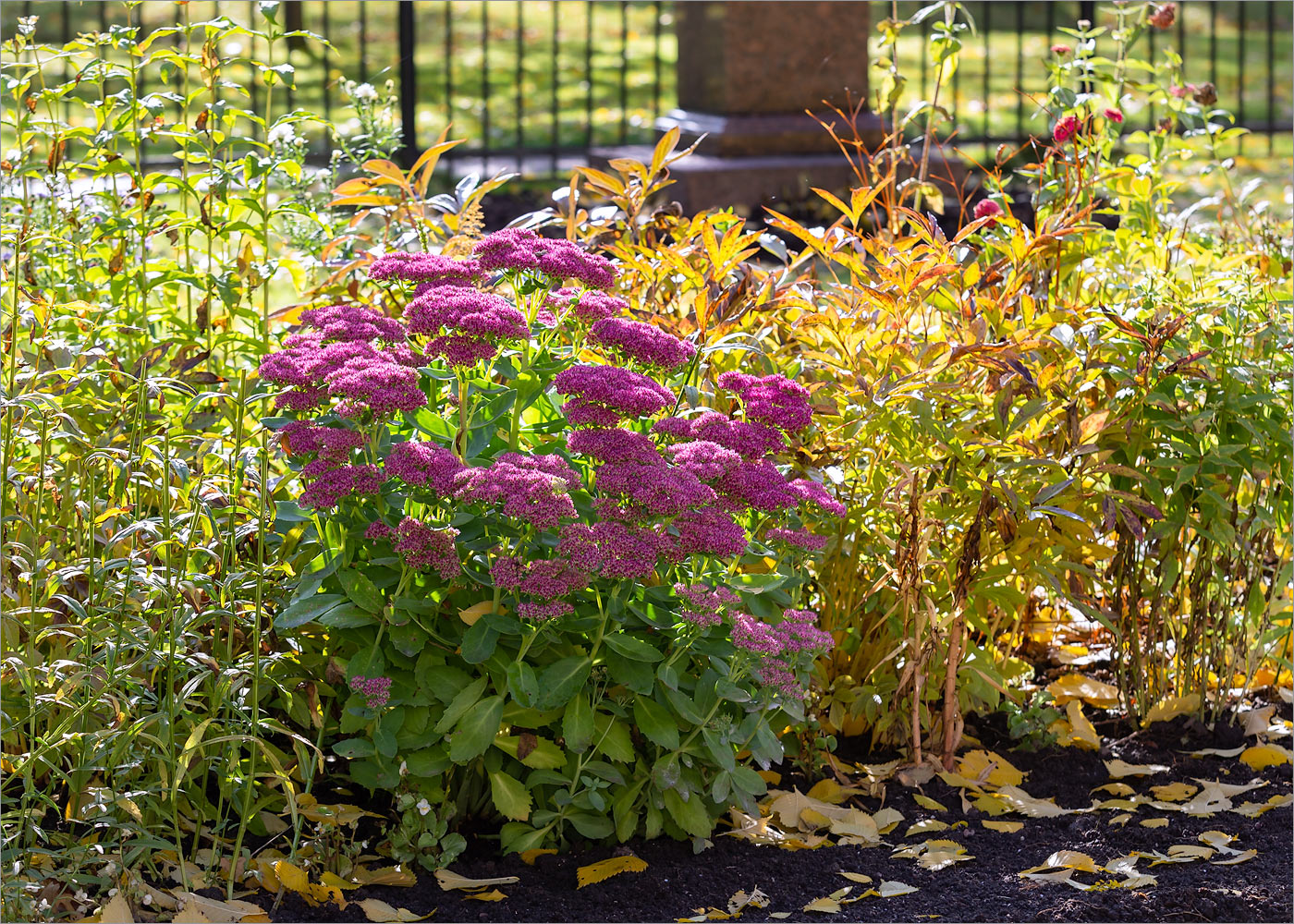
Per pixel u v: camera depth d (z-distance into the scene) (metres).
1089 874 2.98
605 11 18.42
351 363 2.71
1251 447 3.48
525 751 2.80
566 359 3.00
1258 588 3.65
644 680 2.77
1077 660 4.01
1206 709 3.77
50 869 2.62
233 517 2.85
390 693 2.78
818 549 2.89
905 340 3.37
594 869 2.85
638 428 3.08
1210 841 3.12
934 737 3.49
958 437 3.17
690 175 8.73
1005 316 3.52
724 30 8.94
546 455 2.89
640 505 2.69
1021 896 2.86
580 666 2.76
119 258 3.57
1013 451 3.20
